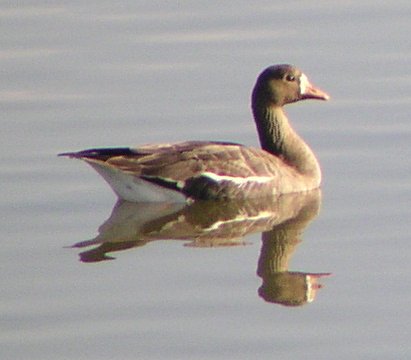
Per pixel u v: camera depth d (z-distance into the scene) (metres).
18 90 21.44
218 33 23.48
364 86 21.33
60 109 20.73
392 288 14.76
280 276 15.25
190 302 14.52
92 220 17.11
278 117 19.22
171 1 25.19
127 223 17.09
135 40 23.30
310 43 22.92
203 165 18.11
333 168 18.83
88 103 20.92
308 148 19.05
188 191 18.03
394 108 20.53
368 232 16.53
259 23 23.89
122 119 20.36
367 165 18.78
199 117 20.45
